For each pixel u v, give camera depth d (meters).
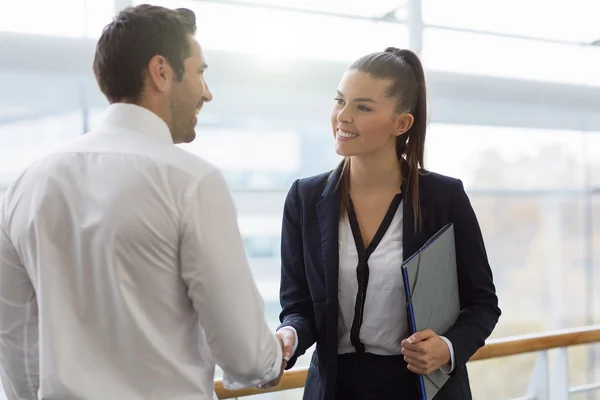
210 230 1.11
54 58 3.61
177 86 1.19
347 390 1.55
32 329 1.20
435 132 6.45
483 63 5.61
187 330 1.16
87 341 1.12
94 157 1.13
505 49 5.70
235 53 4.11
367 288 1.52
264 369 1.17
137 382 1.12
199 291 1.11
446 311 1.53
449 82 5.05
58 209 1.13
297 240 1.63
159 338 1.12
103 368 1.12
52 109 3.87
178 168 1.11
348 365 1.56
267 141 5.53
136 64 1.16
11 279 1.19
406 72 1.54
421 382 1.42
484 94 5.23
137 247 1.08
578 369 7.17
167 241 1.09
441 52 5.45
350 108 1.50
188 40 1.20
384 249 1.53
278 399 3.94
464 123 5.90
